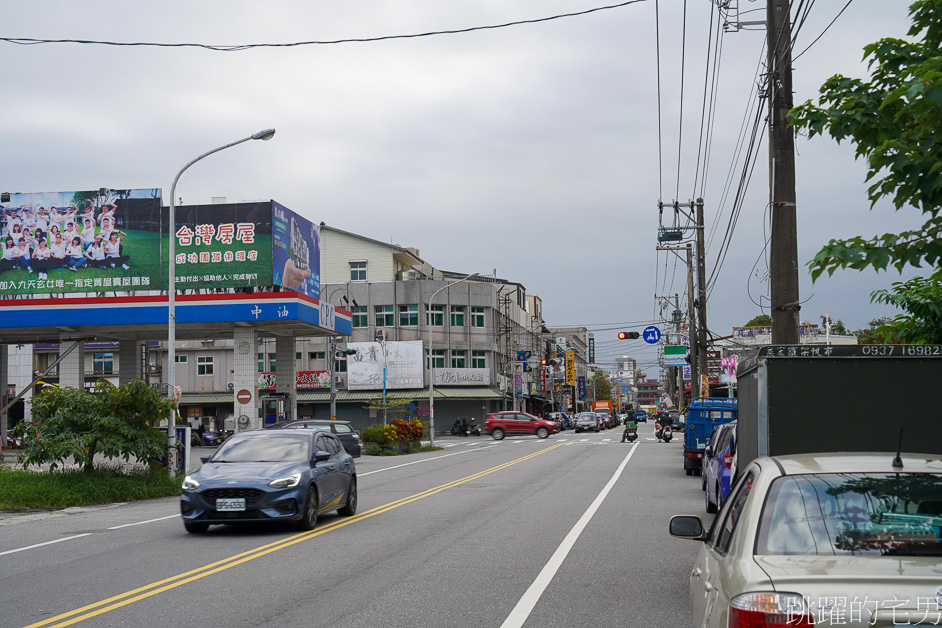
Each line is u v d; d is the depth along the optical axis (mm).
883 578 3441
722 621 3764
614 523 14180
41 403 19953
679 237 41156
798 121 6859
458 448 48438
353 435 35375
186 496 13273
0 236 42531
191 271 41344
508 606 7922
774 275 13078
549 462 31844
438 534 12992
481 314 73438
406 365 68938
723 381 40469
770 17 13453
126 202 42219
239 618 7508
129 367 44219
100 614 7766
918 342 9367
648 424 130750
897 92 5406
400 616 7523
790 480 4363
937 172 5668
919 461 4457
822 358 8266
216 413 66438
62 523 15648
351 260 73875
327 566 10203
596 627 7129
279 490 13203
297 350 70750
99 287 41938
